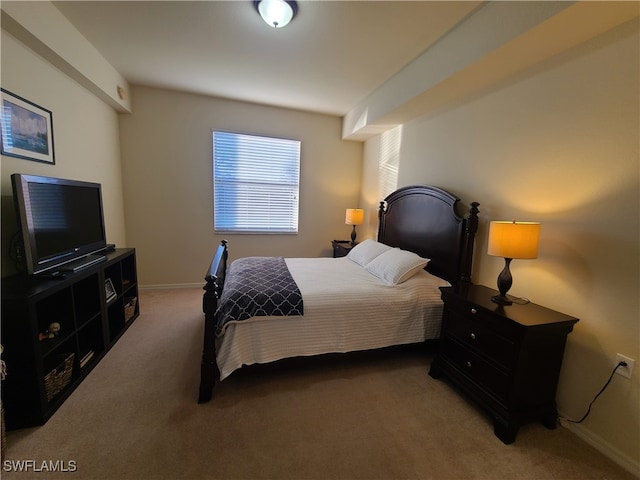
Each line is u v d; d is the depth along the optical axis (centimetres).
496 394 163
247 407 172
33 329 146
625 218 143
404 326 219
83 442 144
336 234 452
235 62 268
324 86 315
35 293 148
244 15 201
